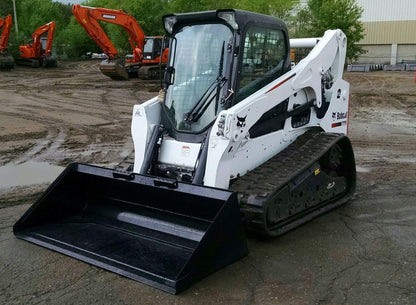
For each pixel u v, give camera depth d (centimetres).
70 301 369
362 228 527
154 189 457
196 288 389
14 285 395
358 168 820
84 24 2331
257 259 445
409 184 714
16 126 1228
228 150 458
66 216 525
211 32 502
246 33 488
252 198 442
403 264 433
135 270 404
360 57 4431
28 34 5397
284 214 498
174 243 449
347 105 670
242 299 372
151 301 368
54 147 988
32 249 465
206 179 461
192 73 511
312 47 641
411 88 2064
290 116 553
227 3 3319
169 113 522
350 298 371
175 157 496
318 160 548
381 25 4309
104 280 402
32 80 2567
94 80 2541
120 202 510
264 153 523
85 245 456
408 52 4250
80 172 507
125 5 4097
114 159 885
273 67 537
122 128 1226
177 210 465
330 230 521
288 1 3456
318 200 560
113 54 2466
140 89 2128
